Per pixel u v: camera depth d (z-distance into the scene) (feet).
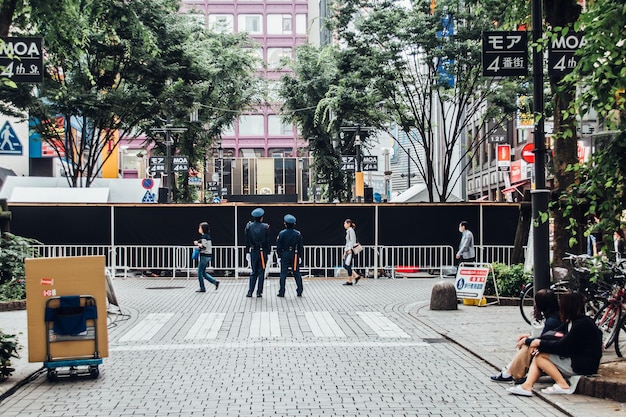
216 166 223.92
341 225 83.35
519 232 61.00
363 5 95.35
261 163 291.17
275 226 83.10
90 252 82.48
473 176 176.45
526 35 37.50
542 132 34.55
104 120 101.60
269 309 53.36
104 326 29.30
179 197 144.25
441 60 91.81
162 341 38.96
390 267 83.41
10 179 101.76
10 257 53.06
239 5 301.22
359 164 114.83
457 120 97.30
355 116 106.11
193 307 54.75
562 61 35.04
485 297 55.06
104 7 53.57
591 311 37.32
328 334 41.16
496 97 93.15
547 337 26.53
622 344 36.04
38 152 149.69
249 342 38.40
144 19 96.22
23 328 42.75
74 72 95.86
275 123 298.15
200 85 115.34
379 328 43.47
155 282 78.18
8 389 26.76
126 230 82.84
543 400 25.57
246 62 141.28
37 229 82.28
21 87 85.40
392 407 24.38
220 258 82.84
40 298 28.68
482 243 83.87
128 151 270.87
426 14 91.66
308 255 83.20
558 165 49.49
